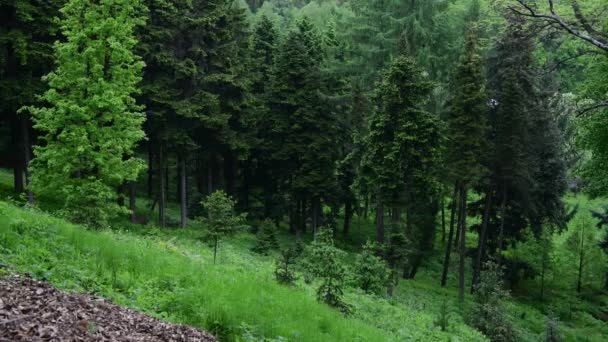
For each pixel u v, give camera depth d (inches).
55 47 858.8
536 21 605.0
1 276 310.8
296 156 1569.9
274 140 1578.5
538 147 1334.9
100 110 898.7
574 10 564.7
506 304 1047.0
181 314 366.9
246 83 1440.7
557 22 577.9
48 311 277.6
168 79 1275.8
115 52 876.6
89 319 288.0
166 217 1422.2
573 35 608.7
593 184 928.9
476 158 1188.5
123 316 316.5
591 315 1428.4
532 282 1609.3
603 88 844.6
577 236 1647.4
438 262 1654.8
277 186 1771.7
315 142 1470.2
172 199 1771.7
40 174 885.8
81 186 847.1
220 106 1437.0
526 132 1240.8
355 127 1469.0
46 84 1100.5
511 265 1477.6
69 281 350.6
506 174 1259.2
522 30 618.5
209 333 346.6
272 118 1551.4
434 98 1393.9
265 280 541.0
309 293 660.7
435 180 1104.2
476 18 1424.7
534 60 1200.8
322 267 628.7
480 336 834.8
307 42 1738.4
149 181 1668.3
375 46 1533.0
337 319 473.1
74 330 262.7
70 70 864.3
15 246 390.6
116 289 386.9
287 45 1546.5
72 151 863.7
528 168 1289.4
